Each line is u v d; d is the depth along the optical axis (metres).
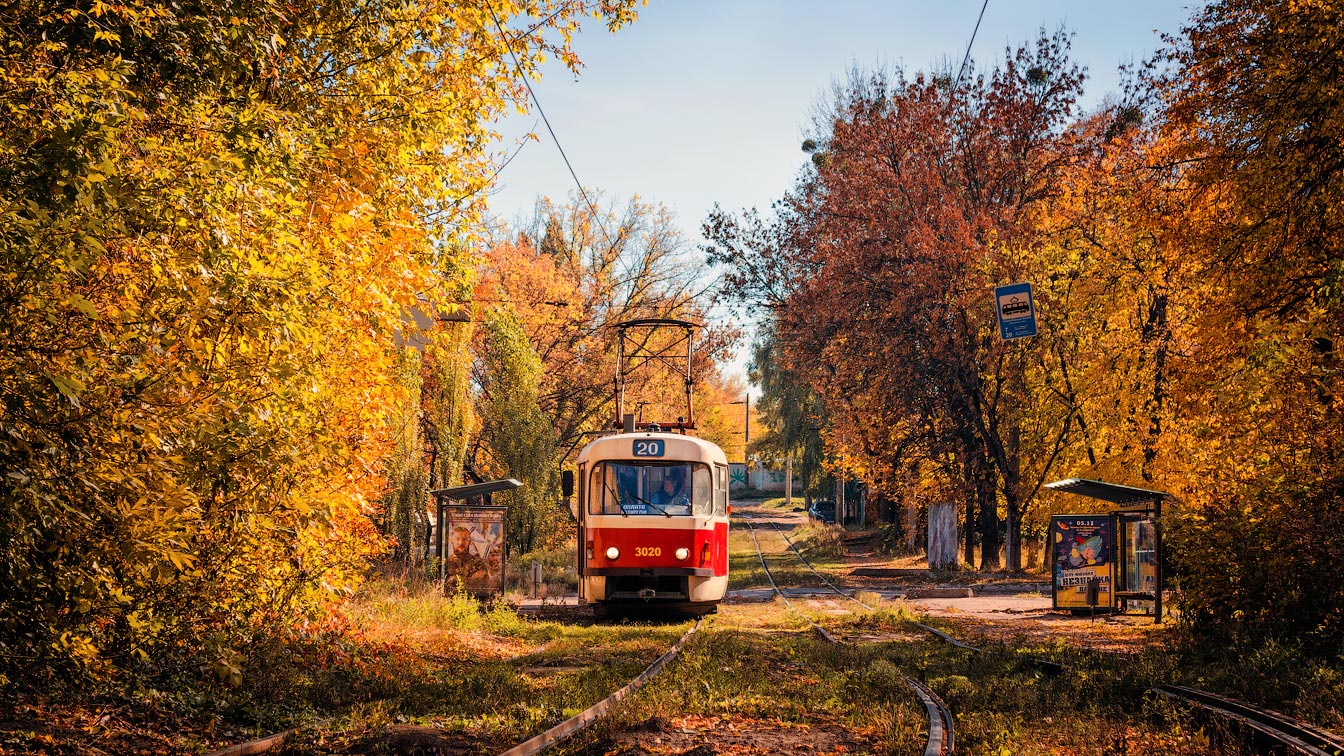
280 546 10.74
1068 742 8.34
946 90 40.44
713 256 44.75
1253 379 16.58
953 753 7.73
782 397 62.25
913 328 37.91
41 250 6.50
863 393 41.53
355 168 12.22
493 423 41.59
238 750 7.31
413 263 12.77
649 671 11.85
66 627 8.05
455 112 14.33
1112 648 16.05
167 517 7.45
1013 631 19.28
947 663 13.54
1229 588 15.64
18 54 7.69
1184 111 17.36
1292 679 10.84
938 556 40.00
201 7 9.55
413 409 26.39
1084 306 34.69
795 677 12.47
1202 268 18.31
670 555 20.73
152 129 8.80
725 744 8.20
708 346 56.50
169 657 9.53
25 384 6.50
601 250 59.22
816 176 48.00
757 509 106.00
